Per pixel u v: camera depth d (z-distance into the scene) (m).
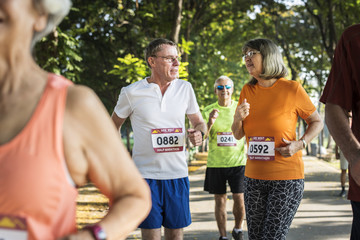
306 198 8.82
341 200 8.50
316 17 19.03
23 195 0.90
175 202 3.59
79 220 6.76
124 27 15.62
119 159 1.01
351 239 2.10
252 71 3.53
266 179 3.41
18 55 0.94
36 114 0.92
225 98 5.61
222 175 5.38
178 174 3.63
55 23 0.99
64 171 0.94
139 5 14.50
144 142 3.64
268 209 3.39
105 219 0.98
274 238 3.34
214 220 6.82
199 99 16.19
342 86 1.88
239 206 5.33
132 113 3.74
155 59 3.67
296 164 3.42
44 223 0.92
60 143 0.93
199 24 20.09
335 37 17.14
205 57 19.44
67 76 9.43
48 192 0.91
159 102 3.64
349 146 1.78
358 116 1.91
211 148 5.49
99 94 19.30
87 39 16.53
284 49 23.84
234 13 20.55
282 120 3.42
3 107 0.94
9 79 0.95
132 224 1.00
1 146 0.91
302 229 6.12
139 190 1.04
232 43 24.09
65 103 0.96
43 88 0.96
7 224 0.91
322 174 13.85
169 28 13.93
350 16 17.11
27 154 0.91
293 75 24.19
